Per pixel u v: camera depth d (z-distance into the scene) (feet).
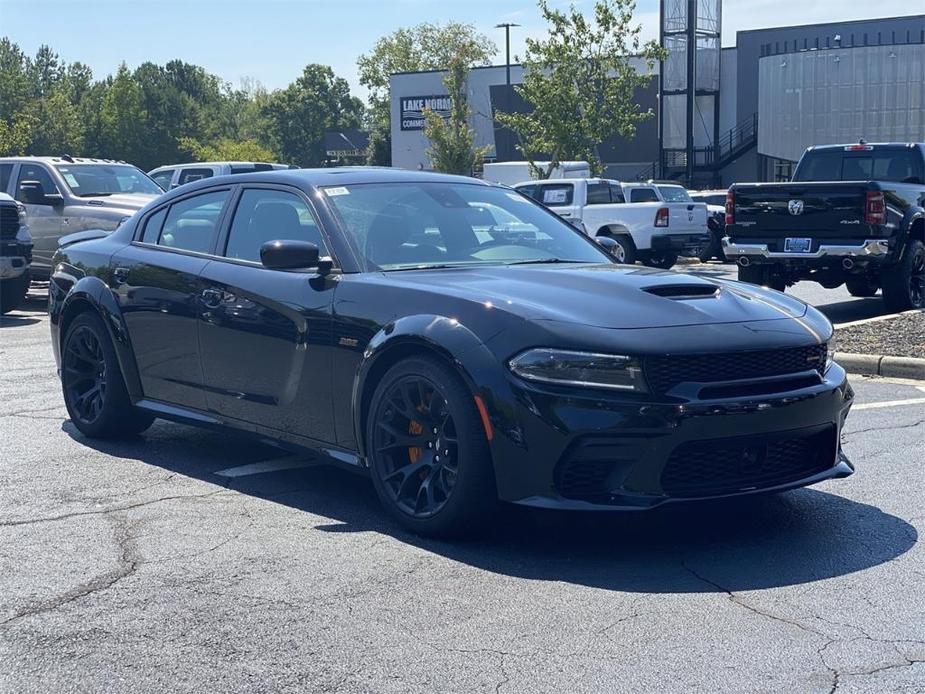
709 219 84.38
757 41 160.25
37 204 50.78
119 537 15.97
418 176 20.08
